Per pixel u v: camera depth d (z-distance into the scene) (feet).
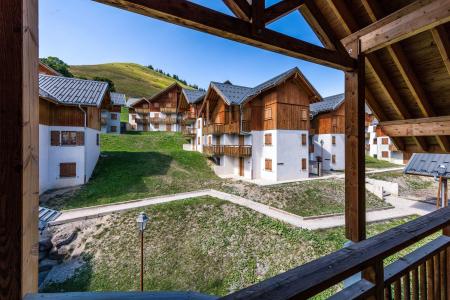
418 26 8.41
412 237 5.30
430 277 6.67
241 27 7.13
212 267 23.72
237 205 38.27
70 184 45.57
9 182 3.30
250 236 28.43
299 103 59.88
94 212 34.68
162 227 31.30
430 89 12.62
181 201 39.58
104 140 82.12
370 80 14.08
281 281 3.51
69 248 27.50
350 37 10.61
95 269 24.07
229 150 62.75
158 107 123.95
